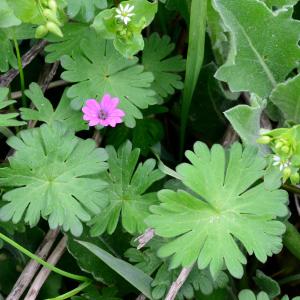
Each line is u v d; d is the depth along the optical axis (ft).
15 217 0.42
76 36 0.51
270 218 0.41
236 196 0.42
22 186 0.46
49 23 0.43
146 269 0.45
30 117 0.48
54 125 0.44
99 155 0.43
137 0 0.46
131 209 0.45
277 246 0.41
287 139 0.41
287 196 0.42
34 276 0.48
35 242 0.50
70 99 0.49
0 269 0.50
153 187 0.51
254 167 0.43
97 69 0.49
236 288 0.50
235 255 0.40
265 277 0.49
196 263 0.44
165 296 0.43
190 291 0.44
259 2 0.49
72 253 0.46
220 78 0.51
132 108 0.48
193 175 0.42
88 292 0.47
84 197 0.42
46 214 0.42
